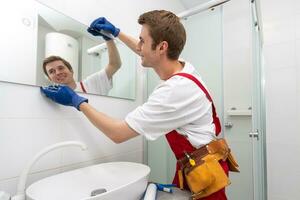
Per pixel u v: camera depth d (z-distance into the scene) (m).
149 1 1.52
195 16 1.30
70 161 0.90
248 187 1.26
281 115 1.74
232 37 1.60
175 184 0.92
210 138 0.82
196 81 0.80
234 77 1.53
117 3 1.21
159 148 1.35
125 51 1.24
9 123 0.69
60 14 0.88
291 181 1.68
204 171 0.72
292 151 1.69
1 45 0.68
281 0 1.78
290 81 1.72
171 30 0.79
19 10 0.73
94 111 0.77
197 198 0.75
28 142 0.75
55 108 0.85
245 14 1.56
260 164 1.47
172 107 0.71
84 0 0.99
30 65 0.76
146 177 0.79
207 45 1.26
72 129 0.91
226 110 1.46
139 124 0.71
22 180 0.64
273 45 1.79
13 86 0.71
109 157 1.10
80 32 0.96
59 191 0.74
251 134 1.30
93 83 1.02
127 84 1.26
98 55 1.06
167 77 0.90
